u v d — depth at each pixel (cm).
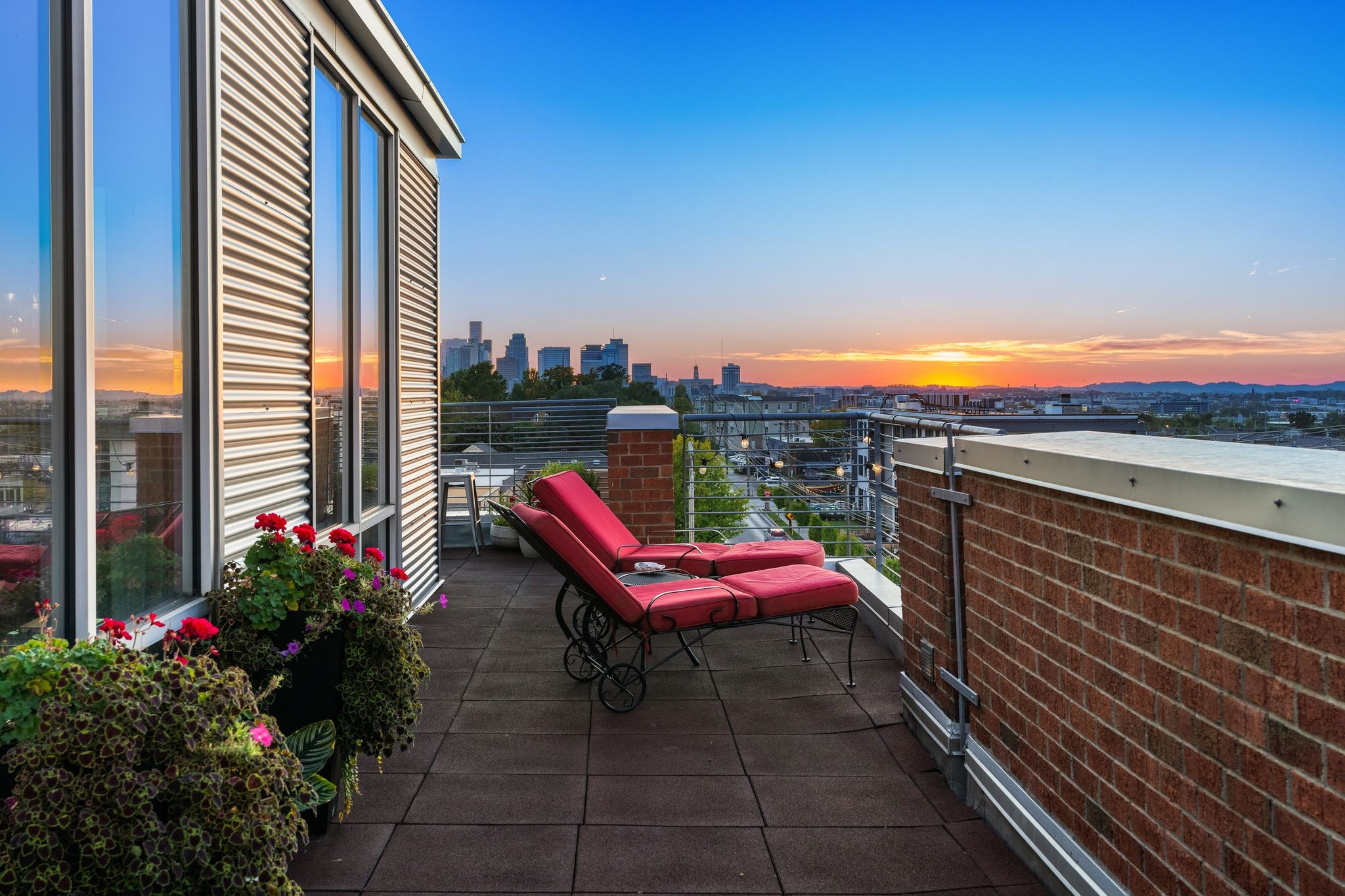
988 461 273
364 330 511
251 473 338
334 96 455
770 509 707
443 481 821
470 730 367
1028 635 254
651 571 477
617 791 308
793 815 289
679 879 248
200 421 289
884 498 589
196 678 180
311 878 246
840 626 431
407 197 591
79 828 146
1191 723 176
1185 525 178
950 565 318
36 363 210
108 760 153
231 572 286
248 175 331
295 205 381
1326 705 139
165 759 165
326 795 254
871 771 327
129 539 253
